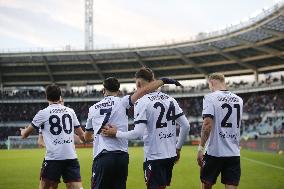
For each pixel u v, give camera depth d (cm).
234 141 1295
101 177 1141
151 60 11800
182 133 1202
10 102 12119
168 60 11775
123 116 1173
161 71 12444
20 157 5662
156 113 1142
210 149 1291
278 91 10800
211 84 1345
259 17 8569
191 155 5600
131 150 7669
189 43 10650
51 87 1436
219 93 1297
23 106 12269
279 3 7744
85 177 2909
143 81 1147
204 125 1262
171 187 2320
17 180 2764
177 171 3275
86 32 12350
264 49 9900
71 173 1421
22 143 10044
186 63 11775
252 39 9650
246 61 11000
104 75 12744
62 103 1499
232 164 1291
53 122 1406
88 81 12925
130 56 11681
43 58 11794
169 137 1162
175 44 10838
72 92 12481
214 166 1291
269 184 2367
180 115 1187
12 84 13088
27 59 11825
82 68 12394
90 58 11838
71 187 1422
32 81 12962
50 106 1429
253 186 2286
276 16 8125
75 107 12388
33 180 2762
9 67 12206
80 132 1476
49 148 1396
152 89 1073
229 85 11500
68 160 1412
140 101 1141
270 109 10000
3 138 11500
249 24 8950
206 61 11531
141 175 3008
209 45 10519
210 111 1270
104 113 1167
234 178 1285
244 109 10650
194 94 11838
